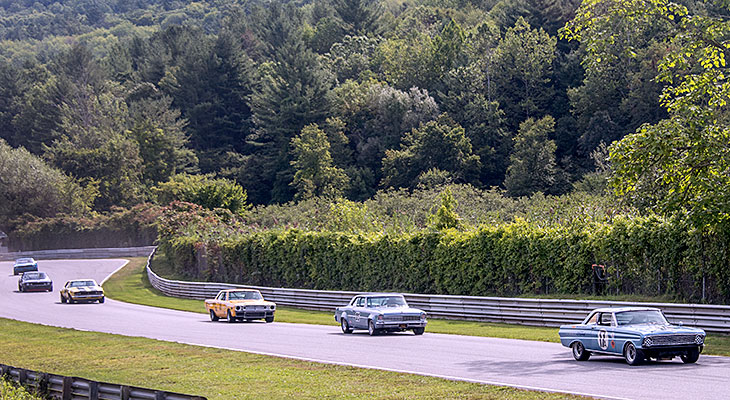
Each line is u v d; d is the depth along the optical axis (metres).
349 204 69.62
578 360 22.97
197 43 177.00
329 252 55.91
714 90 30.64
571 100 130.12
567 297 38.97
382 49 187.50
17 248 130.50
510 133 137.75
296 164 140.62
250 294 42.75
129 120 168.00
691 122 27.88
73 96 181.12
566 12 148.50
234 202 108.62
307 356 24.91
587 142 121.88
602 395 16.09
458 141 130.50
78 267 99.06
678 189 29.56
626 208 44.81
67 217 129.88
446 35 170.62
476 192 102.06
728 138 28.92
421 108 148.00
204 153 165.25
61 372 24.47
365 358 23.94
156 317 45.88
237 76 173.50
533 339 29.89
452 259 45.84
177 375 21.97
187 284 63.38
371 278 52.16
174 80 174.25
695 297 33.78
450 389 17.34
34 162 139.00
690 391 16.45
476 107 140.00
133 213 126.00
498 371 20.33
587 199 66.50
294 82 154.25
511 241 42.47
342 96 159.00
